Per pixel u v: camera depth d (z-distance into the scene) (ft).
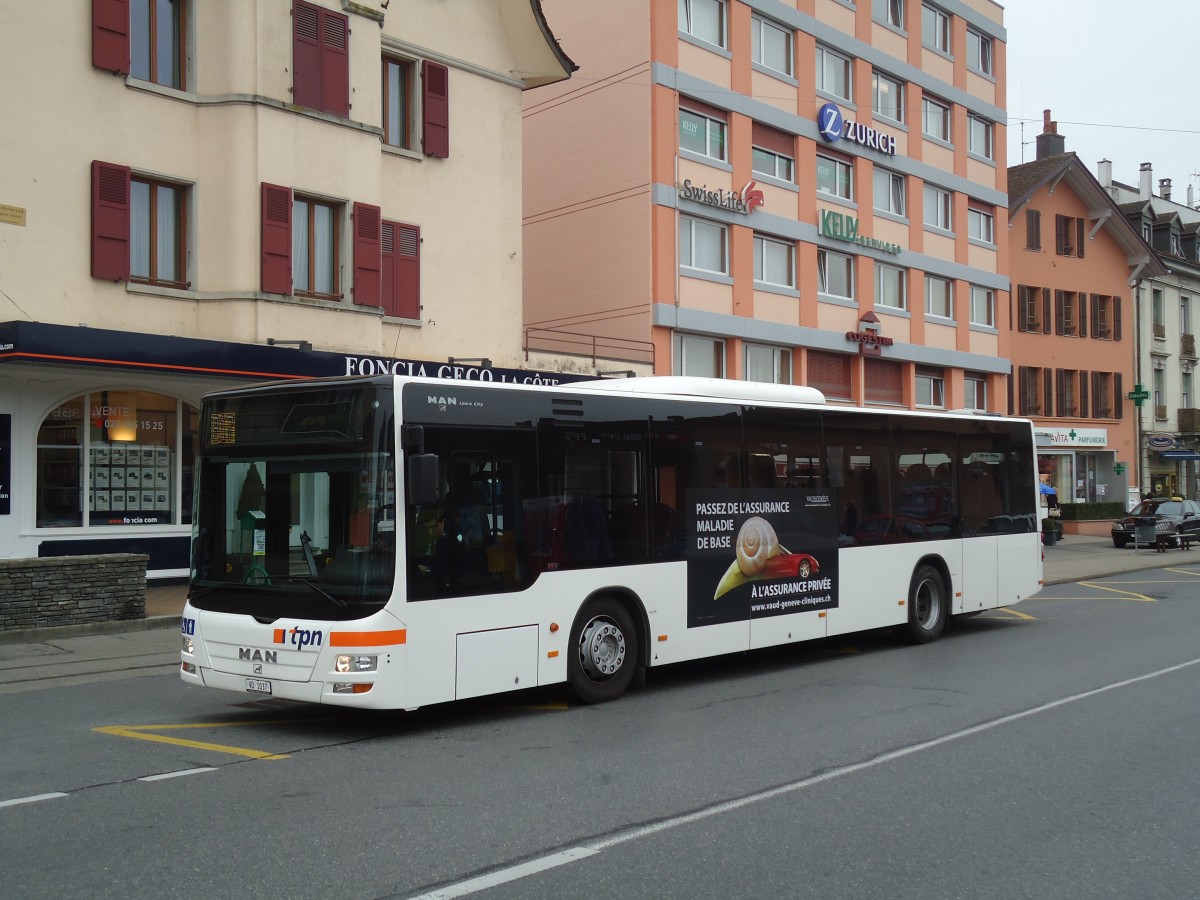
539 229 94.27
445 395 29.40
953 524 48.44
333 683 27.40
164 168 57.72
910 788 23.38
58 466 56.70
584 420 33.12
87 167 54.90
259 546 29.40
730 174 91.30
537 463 31.60
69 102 54.29
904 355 109.40
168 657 42.19
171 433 61.21
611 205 88.58
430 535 28.63
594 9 90.22
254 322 58.59
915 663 41.55
